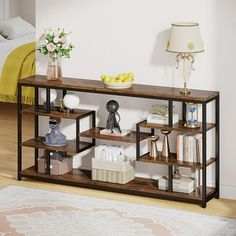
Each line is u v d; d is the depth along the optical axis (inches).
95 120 317.1
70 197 301.1
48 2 318.7
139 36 306.3
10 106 436.1
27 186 313.1
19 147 317.7
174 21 300.4
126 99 311.4
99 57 313.9
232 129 298.4
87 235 267.7
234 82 295.4
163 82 305.9
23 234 267.7
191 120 293.0
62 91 321.4
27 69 408.8
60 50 309.6
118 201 297.4
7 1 506.0
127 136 304.8
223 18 293.7
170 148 307.0
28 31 475.2
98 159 306.3
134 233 269.6
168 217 283.4
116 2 307.9
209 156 301.6
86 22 313.6
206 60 297.9
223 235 269.3
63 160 315.9
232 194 301.6
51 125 312.7
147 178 312.3
